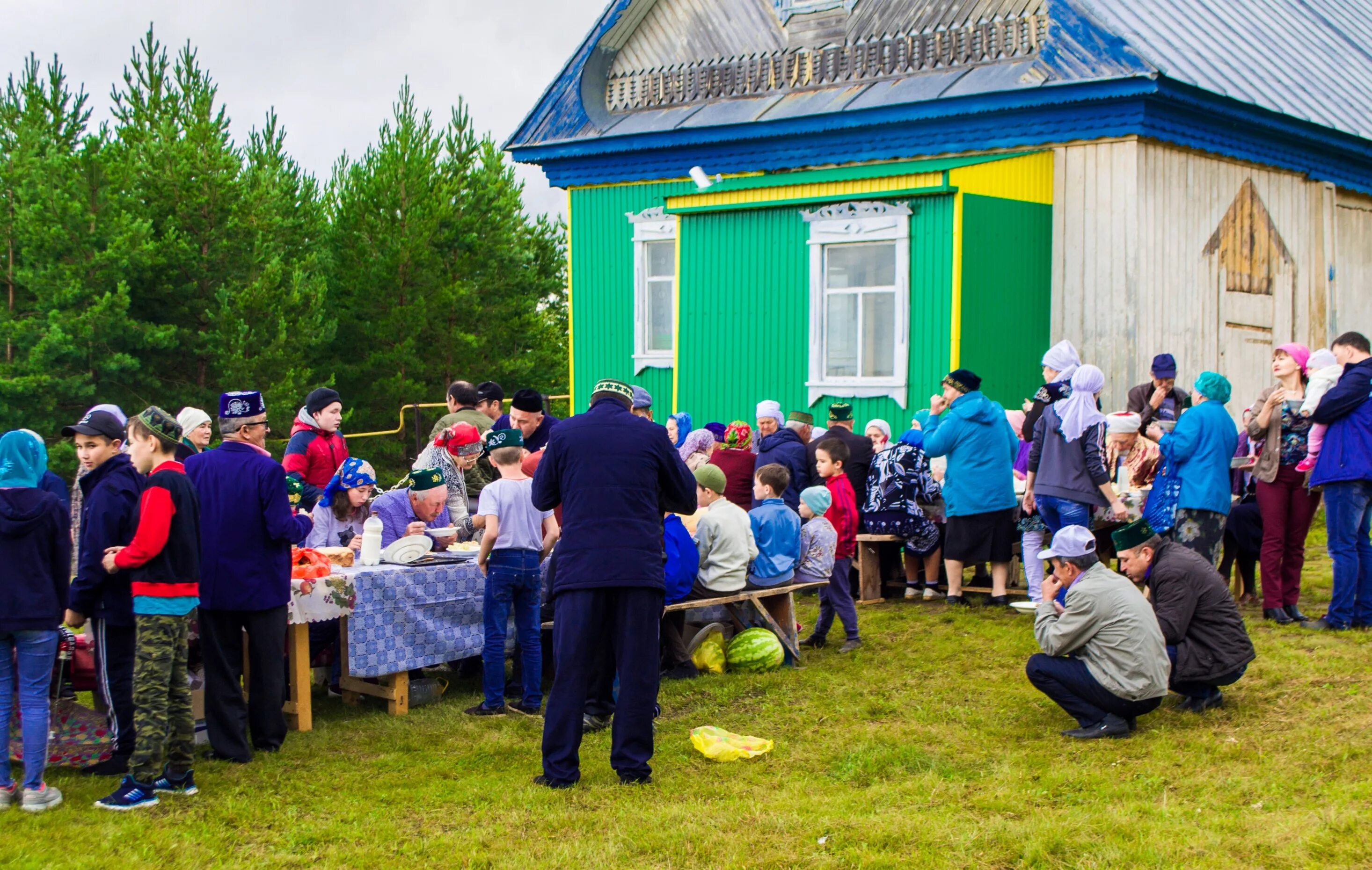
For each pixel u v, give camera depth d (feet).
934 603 31.94
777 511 27.04
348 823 17.38
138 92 73.97
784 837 16.28
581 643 18.78
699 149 48.98
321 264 75.51
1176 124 39.50
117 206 65.31
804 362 40.81
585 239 52.70
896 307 38.60
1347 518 25.85
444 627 23.73
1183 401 33.86
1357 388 25.38
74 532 21.43
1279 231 45.37
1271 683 22.38
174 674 18.30
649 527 18.95
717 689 24.39
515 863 15.67
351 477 25.23
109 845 16.30
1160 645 20.29
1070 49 39.45
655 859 15.76
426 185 76.84
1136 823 16.06
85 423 19.20
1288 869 14.43
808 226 40.37
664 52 51.42
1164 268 39.55
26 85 70.90
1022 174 39.19
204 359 68.44
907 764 19.67
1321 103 44.91
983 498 30.25
